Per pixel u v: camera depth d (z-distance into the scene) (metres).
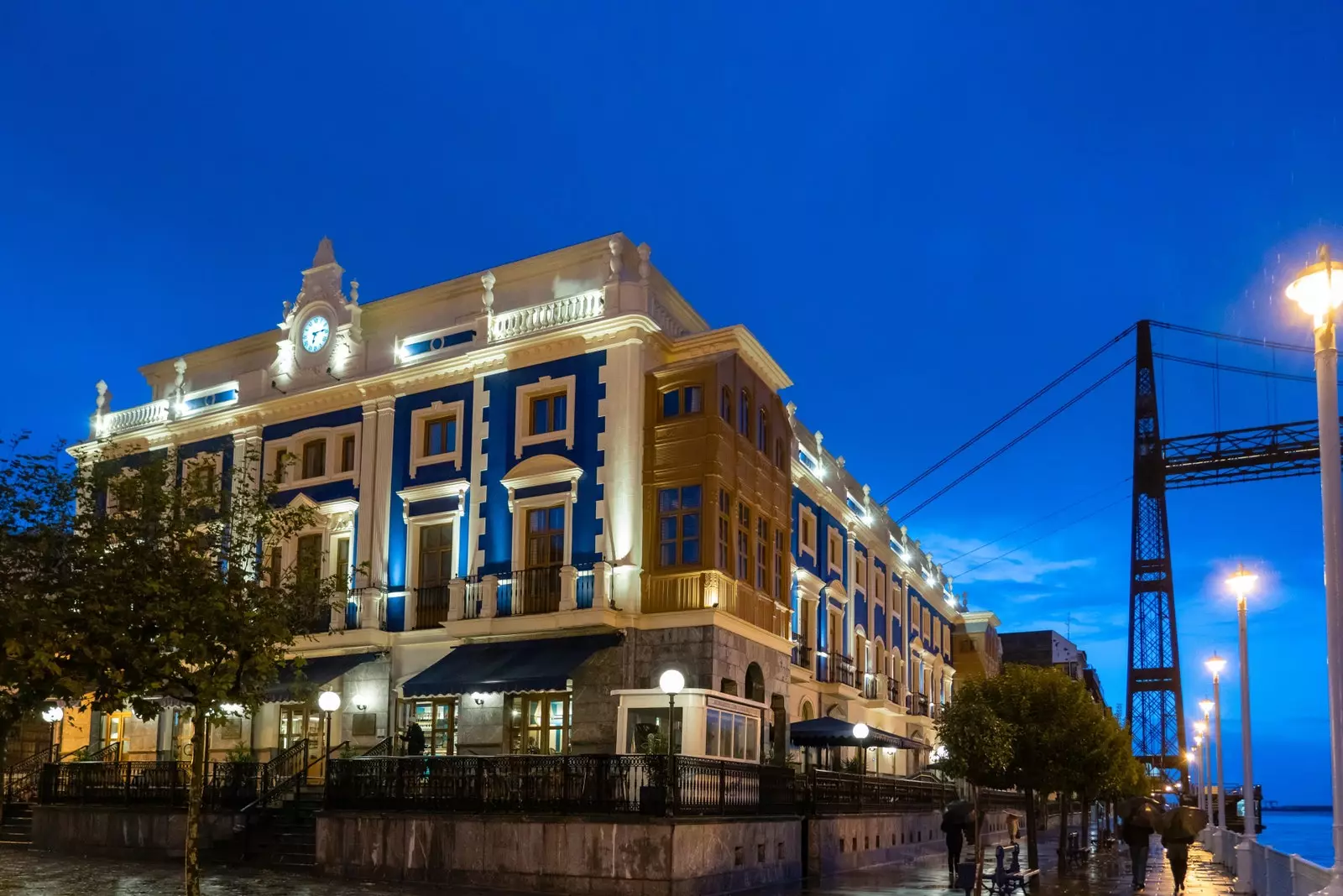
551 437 27.70
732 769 21.66
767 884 22.12
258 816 25.02
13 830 29.23
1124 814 23.81
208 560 17.14
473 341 29.52
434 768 21.59
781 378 30.88
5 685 14.10
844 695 37.34
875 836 28.77
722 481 26.39
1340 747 10.87
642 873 18.80
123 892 19.22
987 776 25.45
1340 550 11.12
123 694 15.23
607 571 25.89
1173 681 64.31
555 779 20.28
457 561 28.36
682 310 30.72
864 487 44.22
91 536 15.98
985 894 20.89
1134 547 65.88
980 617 60.97
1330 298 11.46
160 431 34.22
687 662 25.36
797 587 35.12
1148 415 64.50
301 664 17.67
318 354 32.19
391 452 30.03
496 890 19.77
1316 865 15.41
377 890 19.72
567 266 29.19
